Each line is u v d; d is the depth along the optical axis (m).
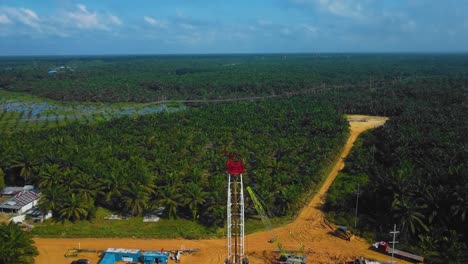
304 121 162.62
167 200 87.44
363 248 77.19
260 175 98.31
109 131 143.88
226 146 127.06
